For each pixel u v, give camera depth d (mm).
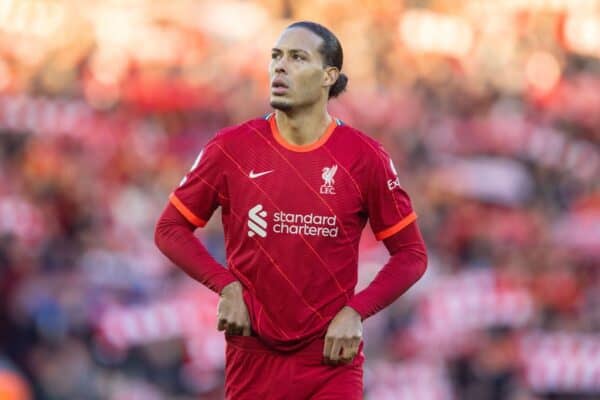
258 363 22250
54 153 65812
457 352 57438
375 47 92438
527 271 64500
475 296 60312
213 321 53719
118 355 52750
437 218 72688
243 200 22000
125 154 69500
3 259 54625
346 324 21734
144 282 58062
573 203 79188
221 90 80500
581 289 64812
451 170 77562
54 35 79688
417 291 61062
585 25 101250
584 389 58188
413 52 94438
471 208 72500
